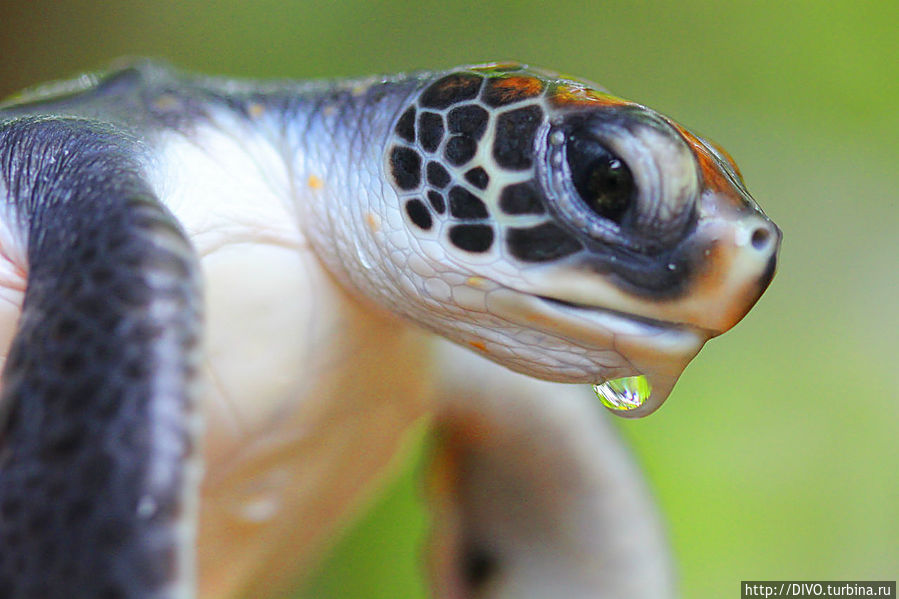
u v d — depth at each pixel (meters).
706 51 0.41
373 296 0.19
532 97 0.18
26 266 0.17
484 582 0.21
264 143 0.19
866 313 0.37
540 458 0.20
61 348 0.16
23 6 0.36
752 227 0.17
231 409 0.18
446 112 0.18
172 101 0.19
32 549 0.16
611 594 0.20
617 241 0.17
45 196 0.17
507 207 0.18
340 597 0.28
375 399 0.19
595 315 0.18
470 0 0.41
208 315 0.18
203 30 0.40
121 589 0.16
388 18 0.40
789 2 0.40
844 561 0.32
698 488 0.32
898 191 0.39
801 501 0.33
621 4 0.40
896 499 0.32
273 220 0.18
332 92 0.19
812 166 0.40
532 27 0.41
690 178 0.17
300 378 0.19
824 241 0.39
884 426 0.34
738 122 0.41
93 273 0.16
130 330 0.16
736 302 0.17
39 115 0.18
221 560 0.19
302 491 0.19
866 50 0.40
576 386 0.20
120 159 0.17
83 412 0.16
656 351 0.18
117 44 0.39
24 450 0.16
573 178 0.17
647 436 0.33
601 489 0.20
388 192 0.18
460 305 0.18
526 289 0.18
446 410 0.20
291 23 0.40
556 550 0.21
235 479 0.19
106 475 0.16
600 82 0.41
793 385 0.35
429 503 0.21
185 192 0.18
